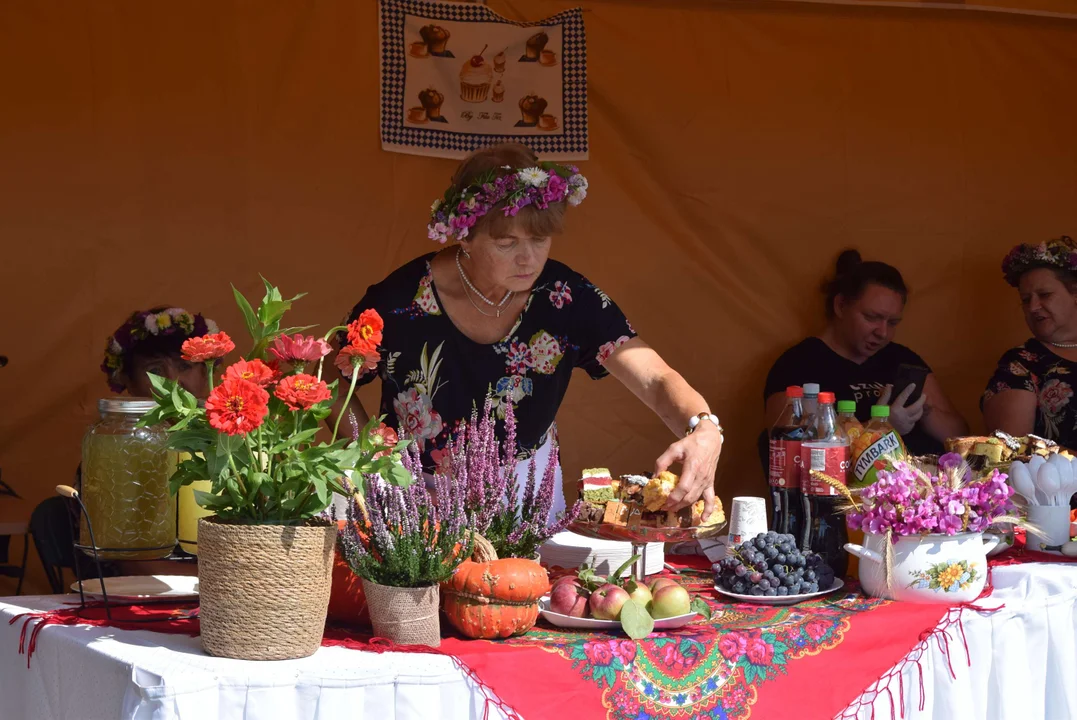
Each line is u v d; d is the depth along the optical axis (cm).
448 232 230
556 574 214
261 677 151
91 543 185
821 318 468
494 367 262
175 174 404
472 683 160
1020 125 488
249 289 411
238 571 157
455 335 261
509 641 174
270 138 413
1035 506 255
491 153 234
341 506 191
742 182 460
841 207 470
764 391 455
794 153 465
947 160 480
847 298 446
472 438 196
